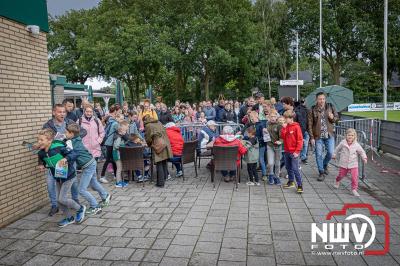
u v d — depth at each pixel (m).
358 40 41.00
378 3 41.06
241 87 39.12
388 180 7.43
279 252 4.16
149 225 5.11
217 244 4.41
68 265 3.96
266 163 7.69
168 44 30.45
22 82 5.78
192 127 10.34
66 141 5.32
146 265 3.91
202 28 29.38
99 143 7.56
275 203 6.01
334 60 45.62
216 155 6.98
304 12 41.31
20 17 5.70
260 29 38.28
